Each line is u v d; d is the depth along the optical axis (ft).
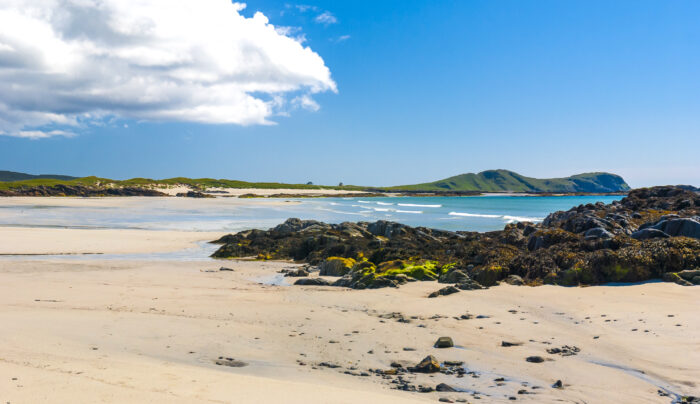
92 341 46.37
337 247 125.59
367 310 66.39
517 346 47.52
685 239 76.07
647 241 82.84
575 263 78.43
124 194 626.23
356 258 116.78
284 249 136.36
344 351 46.96
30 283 84.89
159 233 181.98
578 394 34.60
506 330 53.31
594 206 180.14
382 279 85.81
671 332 47.47
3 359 35.42
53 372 31.78
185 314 62.85
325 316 62.34
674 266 70.85
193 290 82.53
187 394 28.60
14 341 43.01
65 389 27.58
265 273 105.81
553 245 95.45
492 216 316.19
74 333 49.21
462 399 33.09
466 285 78.84
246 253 135.13
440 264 98.84
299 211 342.85
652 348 43.73
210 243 157.58
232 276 100.58
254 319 60.64
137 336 49.90
